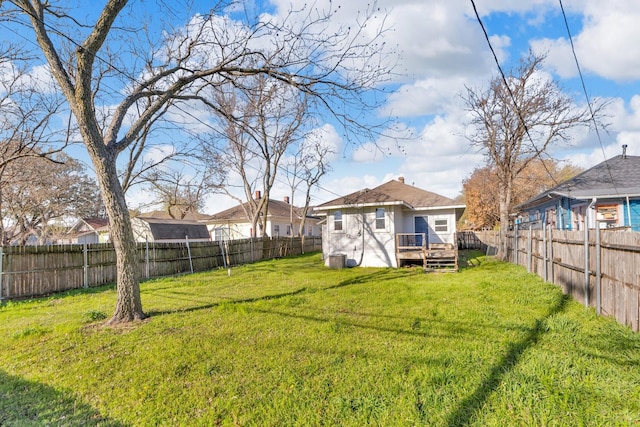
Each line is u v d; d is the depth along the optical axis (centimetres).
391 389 321
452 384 322
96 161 592
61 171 2169
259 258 2061
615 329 439
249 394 327
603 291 526
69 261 1047
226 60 668
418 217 1753
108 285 1135
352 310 640
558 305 606
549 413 265
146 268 1263
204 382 356
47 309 755
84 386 354
